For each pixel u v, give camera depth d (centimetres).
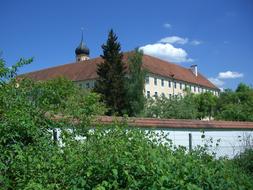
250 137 1697
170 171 514
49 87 815
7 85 761
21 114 687
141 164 498
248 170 1079
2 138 634
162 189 475
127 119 830
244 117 3659
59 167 535
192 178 525
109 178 493
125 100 5066
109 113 4794
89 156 534
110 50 5447
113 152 536
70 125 788
